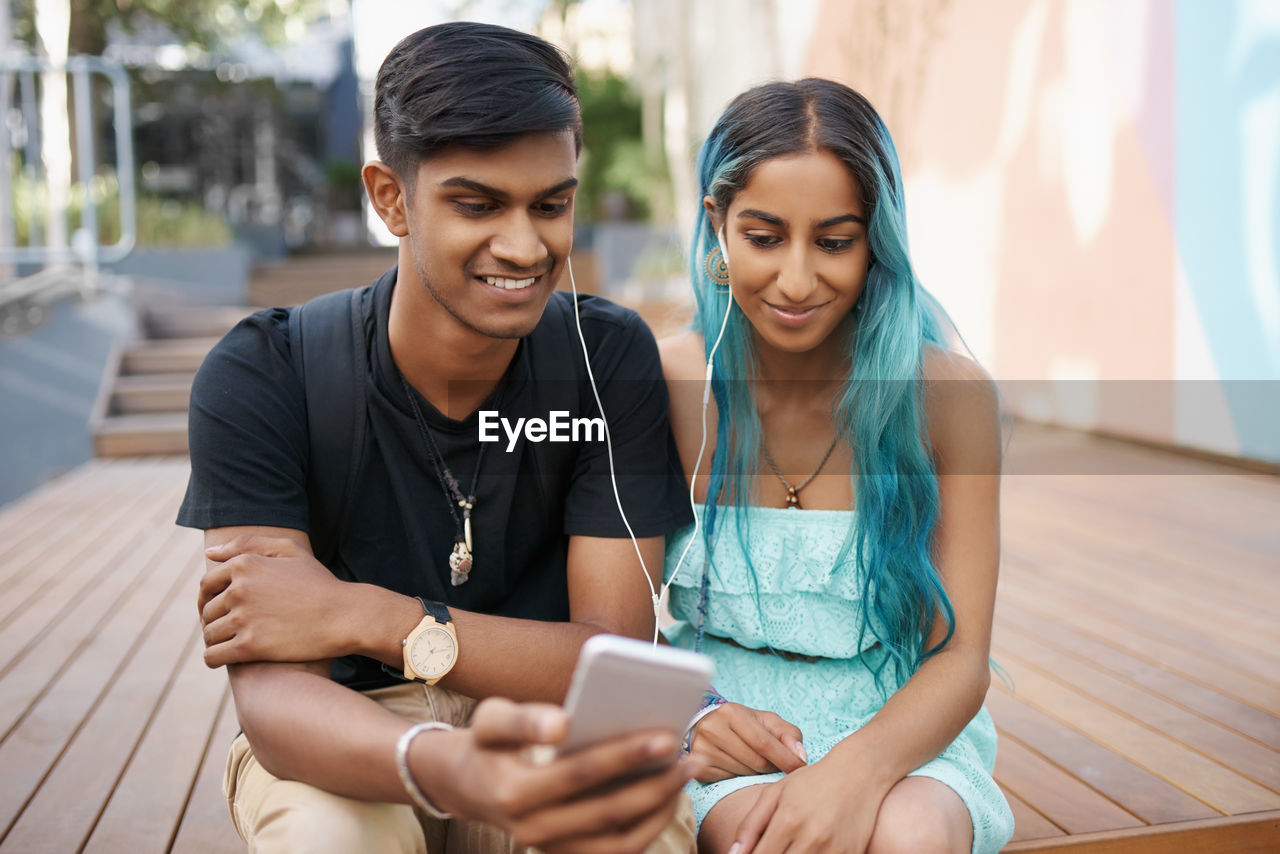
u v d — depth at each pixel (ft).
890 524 5.06
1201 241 18.08
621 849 3.27
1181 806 6.51
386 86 4.49
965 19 24.13
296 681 4.18
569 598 5.32
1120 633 10.00
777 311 4.92
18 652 9.90
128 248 25.07
